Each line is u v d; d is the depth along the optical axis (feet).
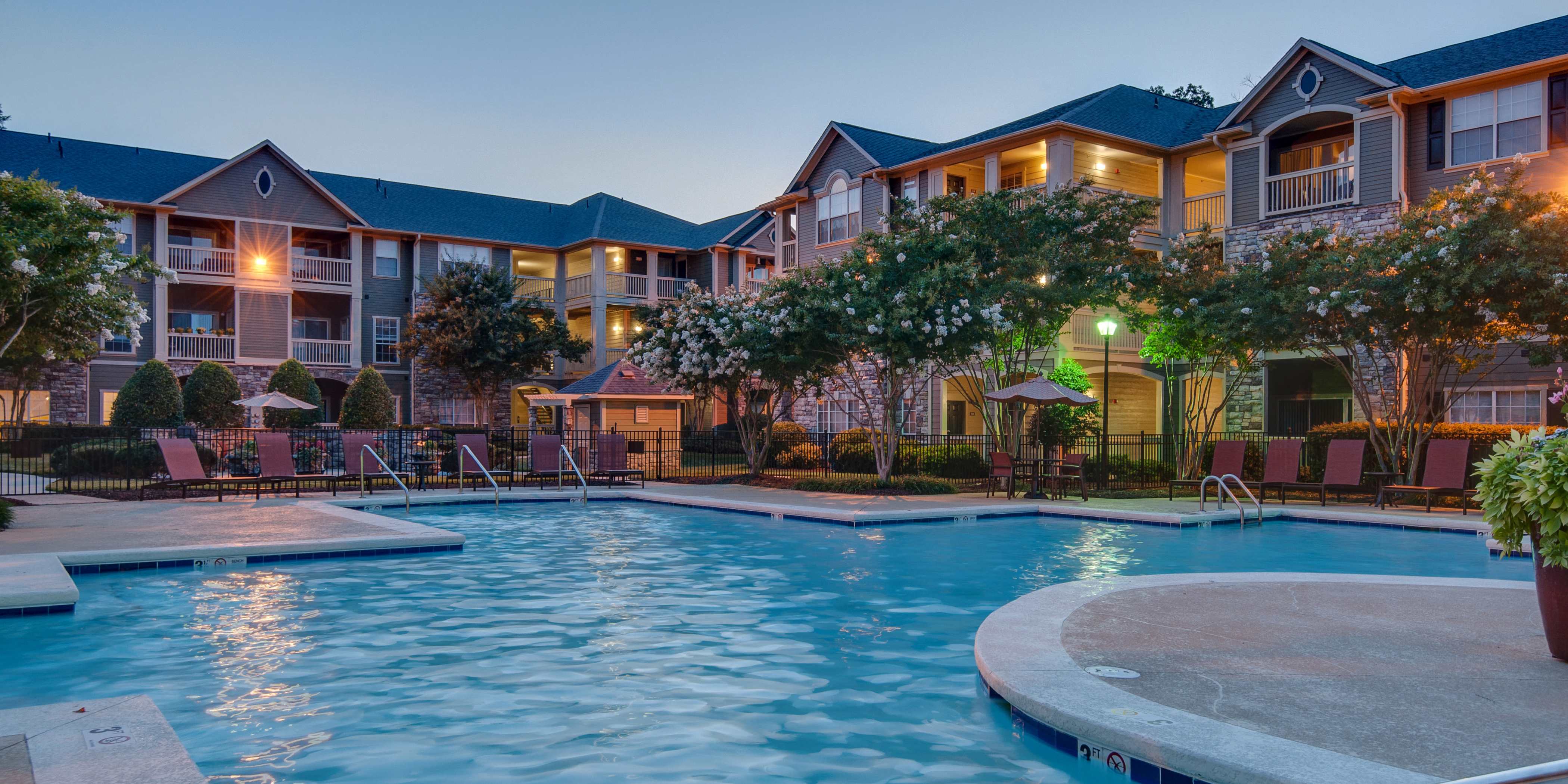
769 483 74.02
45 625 24.72
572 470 75.31
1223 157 89.86
